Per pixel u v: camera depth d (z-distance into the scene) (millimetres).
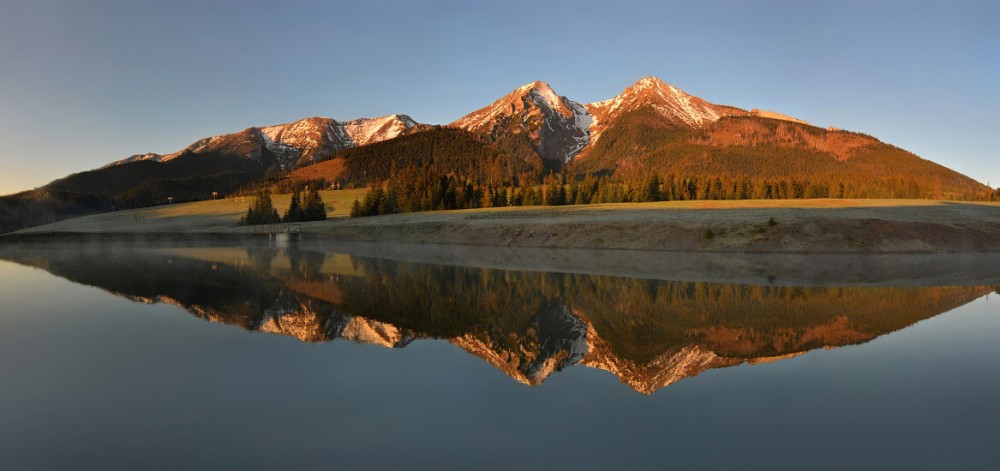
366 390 13250
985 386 13609
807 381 14227
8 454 9766
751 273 41969
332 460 9578
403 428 10977
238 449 10000
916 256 55469
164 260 56500
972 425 11180
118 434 10664
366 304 26844
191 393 12945
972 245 60094
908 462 9562
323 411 11852
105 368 15023
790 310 25344
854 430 10898
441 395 12977
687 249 63219
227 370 14859
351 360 15961
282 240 94500
